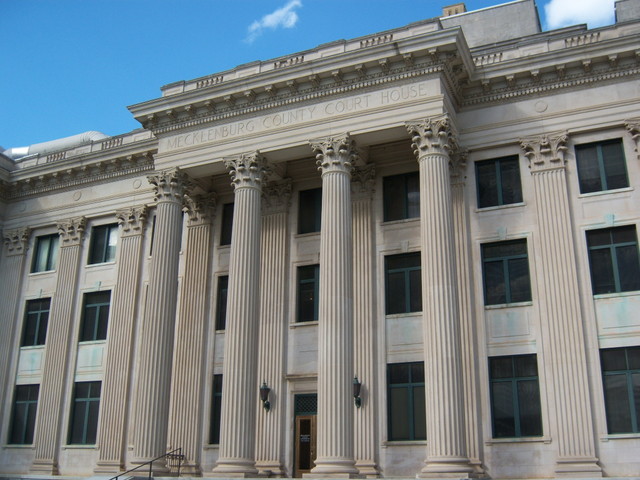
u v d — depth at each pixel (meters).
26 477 30.02
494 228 26.56
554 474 23.19
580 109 26.38
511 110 27.42
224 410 25.19
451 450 21.67
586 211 25.56
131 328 32.75
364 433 25.97
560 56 26.45
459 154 27.53
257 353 26.19
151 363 27.27
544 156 26.50
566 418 23.45
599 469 22.52
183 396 29.86
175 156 29.77
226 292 31.23
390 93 26.59
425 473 21.56
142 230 34.38
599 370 23.73
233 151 28.59
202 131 29.77
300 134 27.52
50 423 33.12
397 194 29.14
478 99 27.88
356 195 29.30
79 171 36.41
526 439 23.88
